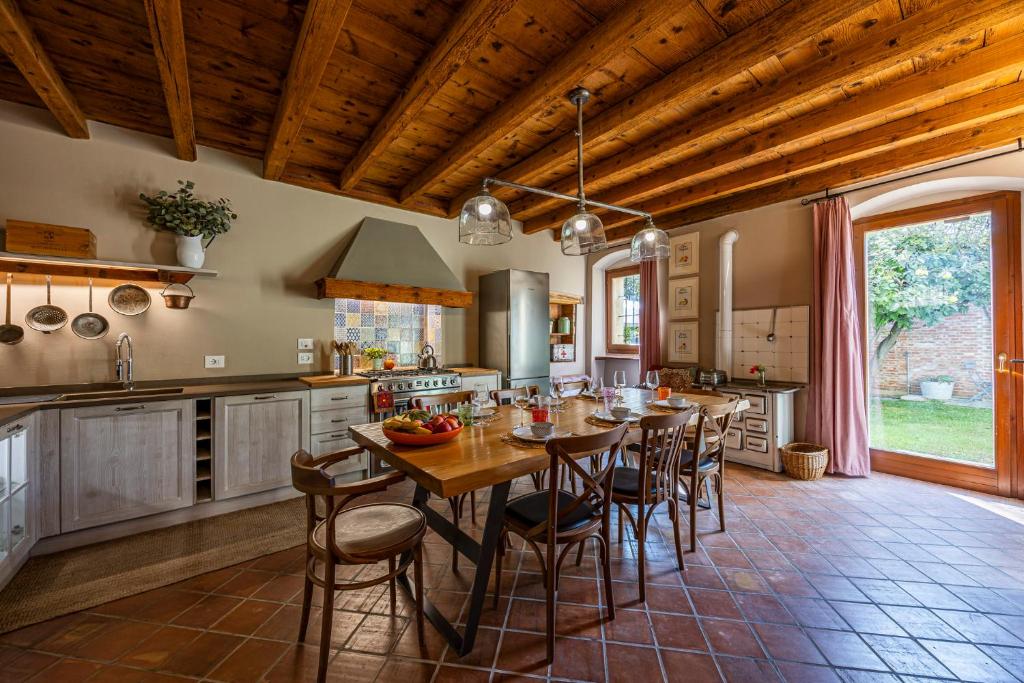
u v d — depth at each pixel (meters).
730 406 2.49
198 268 2.98
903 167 3.09
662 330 5.01
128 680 1.45
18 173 2.61
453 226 4.68
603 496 1.79
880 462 3.65
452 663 1.54
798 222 3.87
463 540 1.77
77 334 2.75
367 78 2.41
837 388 3.56
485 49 2.13
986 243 3.14
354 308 4.03
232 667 1.51
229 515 2.79
